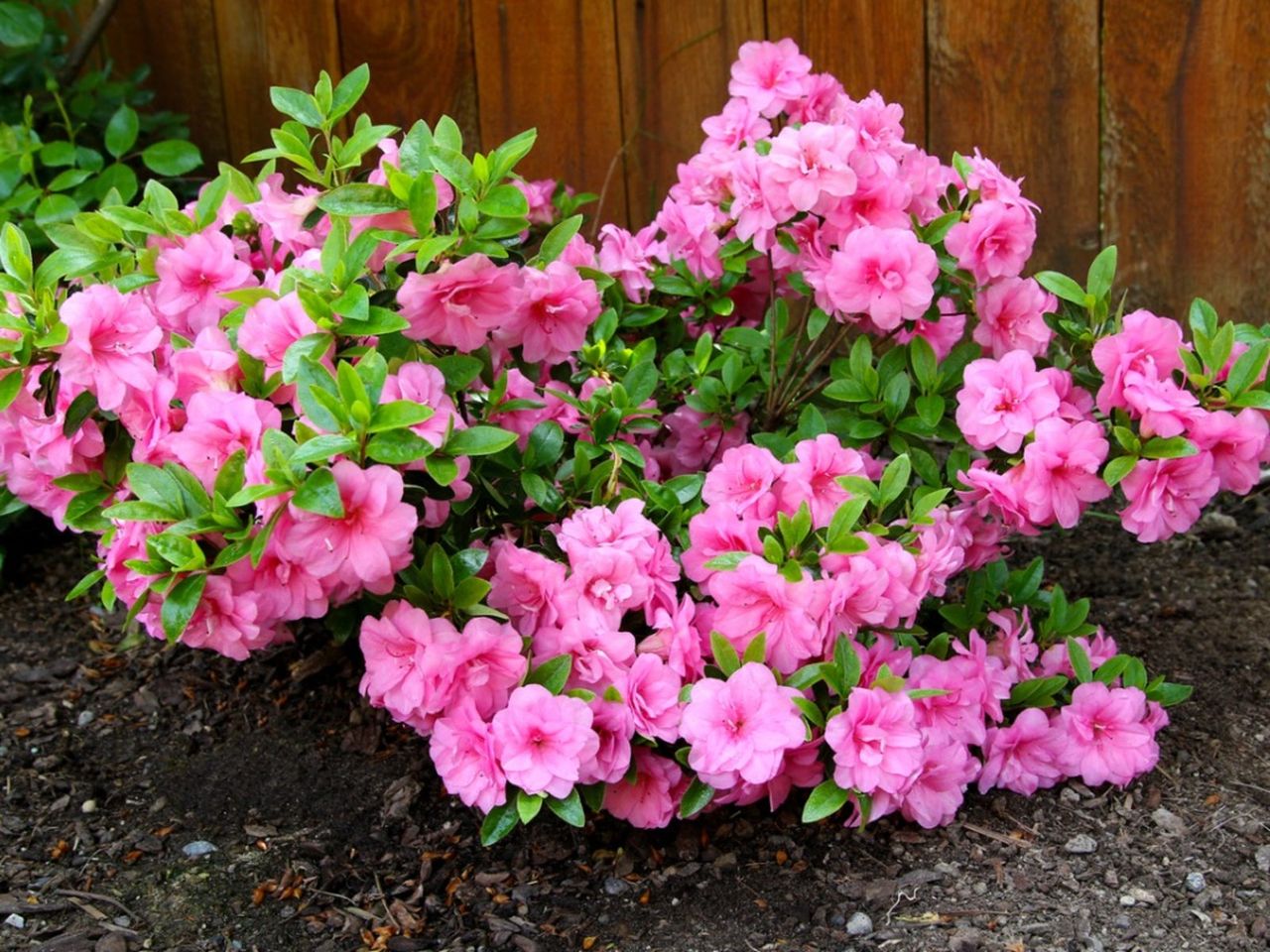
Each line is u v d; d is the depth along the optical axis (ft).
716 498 4.17
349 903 4.21
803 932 4.07
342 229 4.00
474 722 3.96
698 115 5.97
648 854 4.31
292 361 3.87
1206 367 4.23
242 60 6.13
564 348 4.26
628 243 4.70
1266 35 5.57
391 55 6.04
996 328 4.42
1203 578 5.26
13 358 3.95
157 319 4.24
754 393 4.68
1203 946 3.98
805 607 3.99
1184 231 5.78
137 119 5.52
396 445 3.75
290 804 4.51
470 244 4.00
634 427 4.38
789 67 4.78
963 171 4.41
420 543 4.22
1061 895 4.12
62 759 4.66
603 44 5.95
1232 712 4.68
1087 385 4.40
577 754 3.90
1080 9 5.66
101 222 4.31
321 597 3.94
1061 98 5.74
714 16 5.87
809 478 4.14
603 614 4.01
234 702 4.86
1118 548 5.45
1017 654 4.39
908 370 4.76
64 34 5.99
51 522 5.65
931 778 4.19
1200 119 5.68
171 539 3.79
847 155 4.27
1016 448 4.15
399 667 4.02
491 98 6.05
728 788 4.10
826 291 4.35
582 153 6.06
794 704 3.96
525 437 4.32
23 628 5.22
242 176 4.40
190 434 3.88
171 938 4.10
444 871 4.30
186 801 4.53
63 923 4.13
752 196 4.34
